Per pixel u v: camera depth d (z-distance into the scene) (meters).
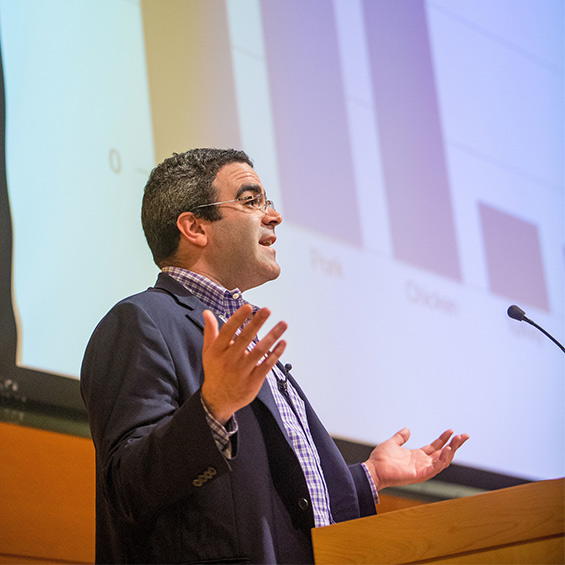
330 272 5.77
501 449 6.35
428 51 7.08
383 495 5.70
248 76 5.71
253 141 5.59
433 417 6.00
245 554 2.51
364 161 6.28
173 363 2.77
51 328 4.28
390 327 6.00
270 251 3.44
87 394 2.76
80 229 4.51
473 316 6.60
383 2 6.89
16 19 4.54
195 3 5.55
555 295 7.30
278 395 3.03
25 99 4.46
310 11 6.31
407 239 6.36
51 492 4.12
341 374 5.58
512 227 7.19
